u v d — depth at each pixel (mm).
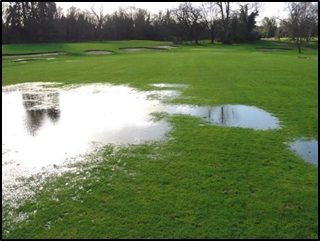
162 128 14000
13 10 88562
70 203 8438
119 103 18844
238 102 18094
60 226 7578
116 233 7293
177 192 8766
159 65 35781
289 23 80438
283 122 14477
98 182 9438
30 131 14375
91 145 12359
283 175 9609
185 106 17594
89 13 107812
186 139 12547
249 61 38906
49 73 32375
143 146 12008
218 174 9695
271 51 64250
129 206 8211
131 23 107562
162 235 7199
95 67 35844
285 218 7672
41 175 10039
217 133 13141
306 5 75438
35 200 8641
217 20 98750
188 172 9852
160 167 10227
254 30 101688
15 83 27375
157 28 107312
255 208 8023
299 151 11352
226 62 37812
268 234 7188
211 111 16484
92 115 16562
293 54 53906
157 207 8133
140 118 15648
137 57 47625
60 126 14945
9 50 64875
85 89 23500
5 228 7578
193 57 45812
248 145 11852
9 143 12930
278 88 21391
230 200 8352
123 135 13344
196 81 24672
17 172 10305
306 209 7977
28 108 18609
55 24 95688
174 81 25016
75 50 65250
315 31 80750
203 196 8547
